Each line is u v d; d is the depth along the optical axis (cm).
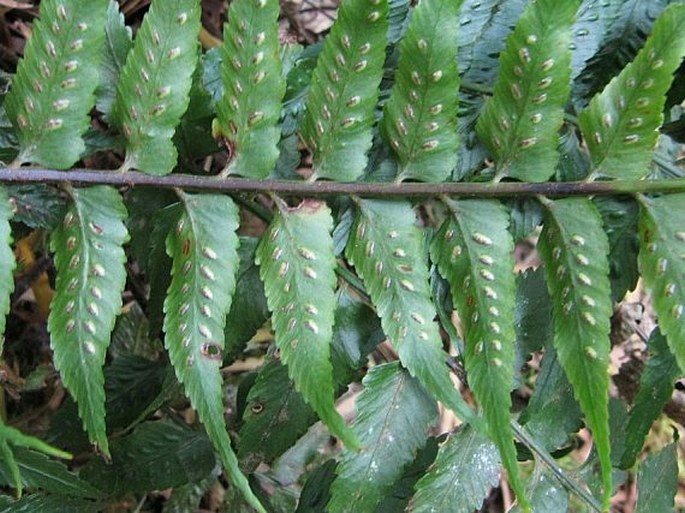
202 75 28
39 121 25
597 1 29
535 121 26
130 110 25
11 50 36
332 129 26
